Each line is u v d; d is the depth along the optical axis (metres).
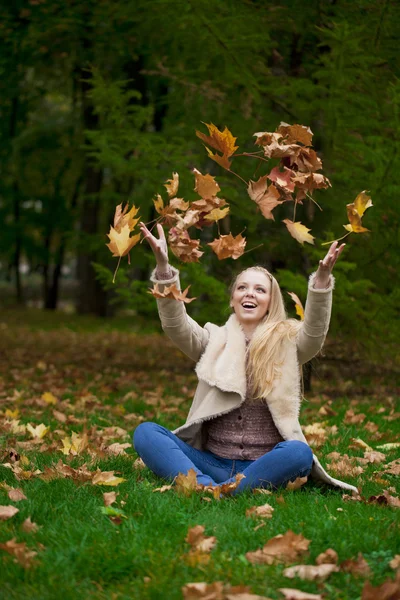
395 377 9.41
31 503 3.24
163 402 6.86
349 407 6.78
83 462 4.26
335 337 7.21
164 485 3.69
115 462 4.23
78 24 8.87
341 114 6.30
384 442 5.36
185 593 2.38
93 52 9.48
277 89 6.42
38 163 20.86
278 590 2.46
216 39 6.35
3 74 10.61
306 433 5.32
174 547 2.80
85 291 22.27
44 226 23.31
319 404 7.00
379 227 6.48
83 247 10.24
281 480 3.65
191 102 7.05
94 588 2.49
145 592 2.42
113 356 11.89
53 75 13.29
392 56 6.41
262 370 3.78
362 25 5.94
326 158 6.71
